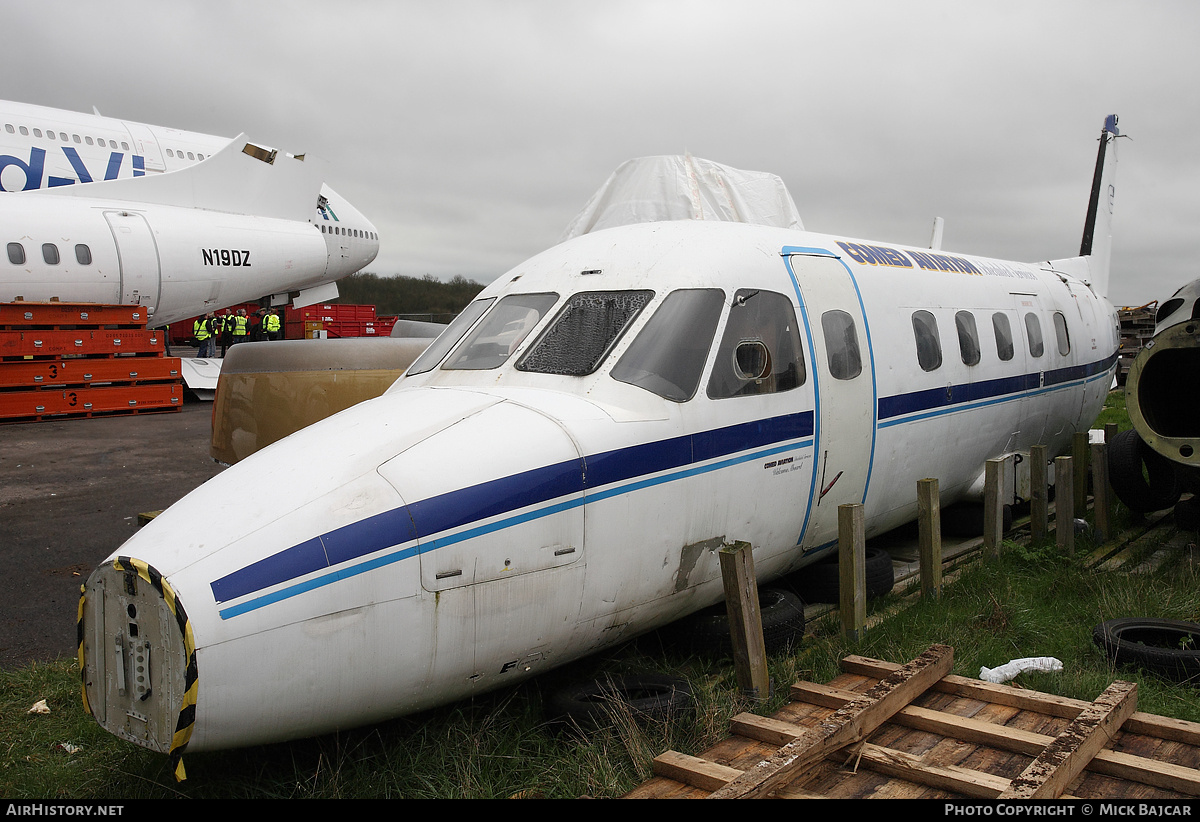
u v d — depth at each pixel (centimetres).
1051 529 838
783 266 539
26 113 2217
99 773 370
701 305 467
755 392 480
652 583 421
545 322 468
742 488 466
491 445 371
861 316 586
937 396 656
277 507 331
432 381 468
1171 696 446
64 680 474
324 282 2864
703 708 399
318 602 315
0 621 578
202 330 2378
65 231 1841
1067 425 959
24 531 801
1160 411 806
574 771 361
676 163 725
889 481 611
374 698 337
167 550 312
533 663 386
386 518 333
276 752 378
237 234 2189
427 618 339
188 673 293
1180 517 843
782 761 321
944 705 413
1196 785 322
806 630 546
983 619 559
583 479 385
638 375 434
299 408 630
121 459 1179
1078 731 346
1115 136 1244
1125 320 2352
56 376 1594
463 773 358
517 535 362
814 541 549
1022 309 841
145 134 2428
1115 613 570
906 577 680
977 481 767
